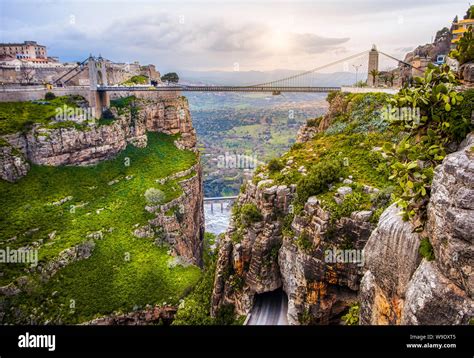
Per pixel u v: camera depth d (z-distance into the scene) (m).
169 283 82.69
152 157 125.94
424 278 21.62
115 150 116.50
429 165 26.42
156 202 103.75
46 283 74.50
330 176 50.66
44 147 99.38
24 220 84.06
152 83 145.12
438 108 26.17
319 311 47.28
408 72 98.69
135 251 89.81
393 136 60.75
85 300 74.94
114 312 74.69
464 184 19.77
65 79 142.38
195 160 135.62
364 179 50.28
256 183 61.59
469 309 19.17
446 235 20.47
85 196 99.56
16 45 160.50
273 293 60.38
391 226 26.03
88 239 86.56
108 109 122.12
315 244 46.34
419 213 24.38
